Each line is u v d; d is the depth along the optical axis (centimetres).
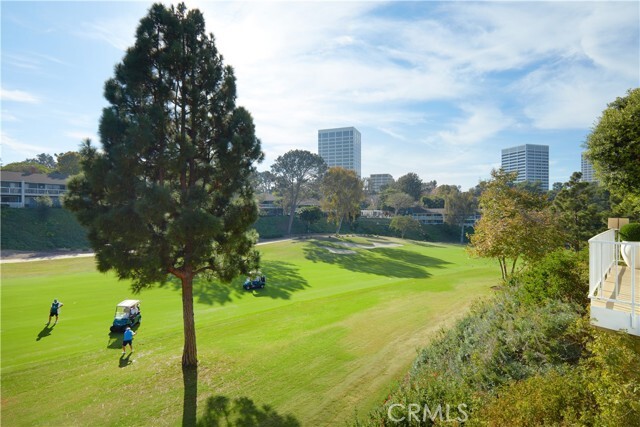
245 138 1505
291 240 7112
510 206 2262
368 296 2619
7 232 5522
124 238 1245
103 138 1288
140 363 1491
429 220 11481
